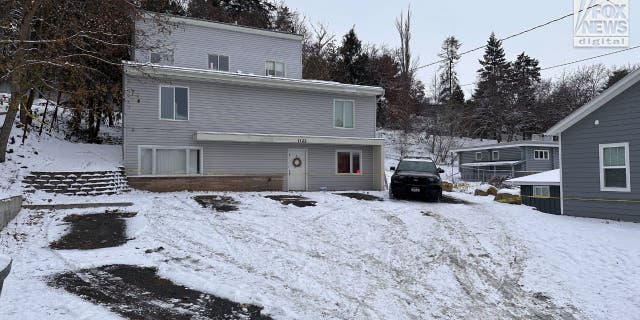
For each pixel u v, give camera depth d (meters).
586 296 7.27
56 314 5.00
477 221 13.02
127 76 16.73
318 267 7.95
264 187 19.31
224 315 5.44
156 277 6.89
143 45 17.86
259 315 5.52
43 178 14.41
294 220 11.98
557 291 7.50
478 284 7.75
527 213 14.66
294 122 20.19
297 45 23.98
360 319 5.73
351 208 14.39
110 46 17.55
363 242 10.06
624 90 13.05
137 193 15.90
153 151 17.16
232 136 17.98
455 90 63.44
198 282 6.68
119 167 16.47
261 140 18.59
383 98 52.38
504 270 8.62
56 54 14.87
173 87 17.62
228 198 15.45
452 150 44.56
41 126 18.53
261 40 23.00
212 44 21.69
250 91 19.20
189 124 17.88
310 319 5.54
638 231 11.20
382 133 52.97
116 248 8.63
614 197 13.26
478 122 58.41
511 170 37.91
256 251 8.74
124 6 15.86
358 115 21.86
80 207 12.58
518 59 66.38
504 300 7.04
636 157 12.72
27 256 7.76
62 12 15.40
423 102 59.88
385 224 12.06
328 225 11.58
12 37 13.29
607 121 13.49
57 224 10.41
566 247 10.09
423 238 10.73
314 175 20.67
